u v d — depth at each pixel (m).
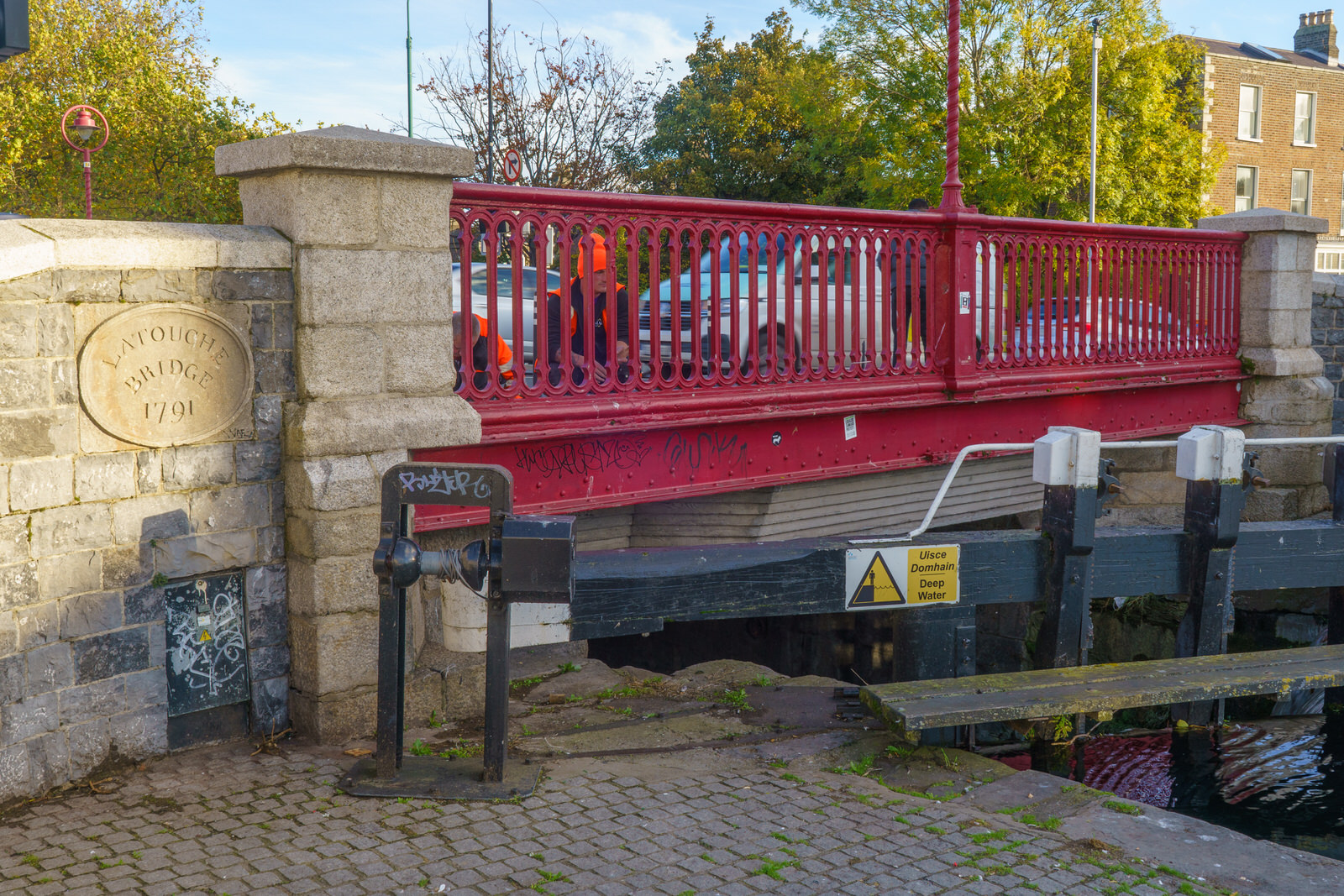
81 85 27.67
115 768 4.26
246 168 4.60
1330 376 10.90
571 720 5.21
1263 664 6.04
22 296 3.83
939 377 7.16
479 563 4.08
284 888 3.33
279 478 4.67
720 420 5.93
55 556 4.00
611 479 5.70
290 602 4.75
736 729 5.18
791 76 29.52
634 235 5.58
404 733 4.87
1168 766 6.20
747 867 3.58
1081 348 8.23
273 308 4.56
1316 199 36.97
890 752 4.95
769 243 6.21
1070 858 3.78
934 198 27.69
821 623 9.66
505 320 6.96
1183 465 6.64
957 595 6.02
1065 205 28.81
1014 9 27.62
